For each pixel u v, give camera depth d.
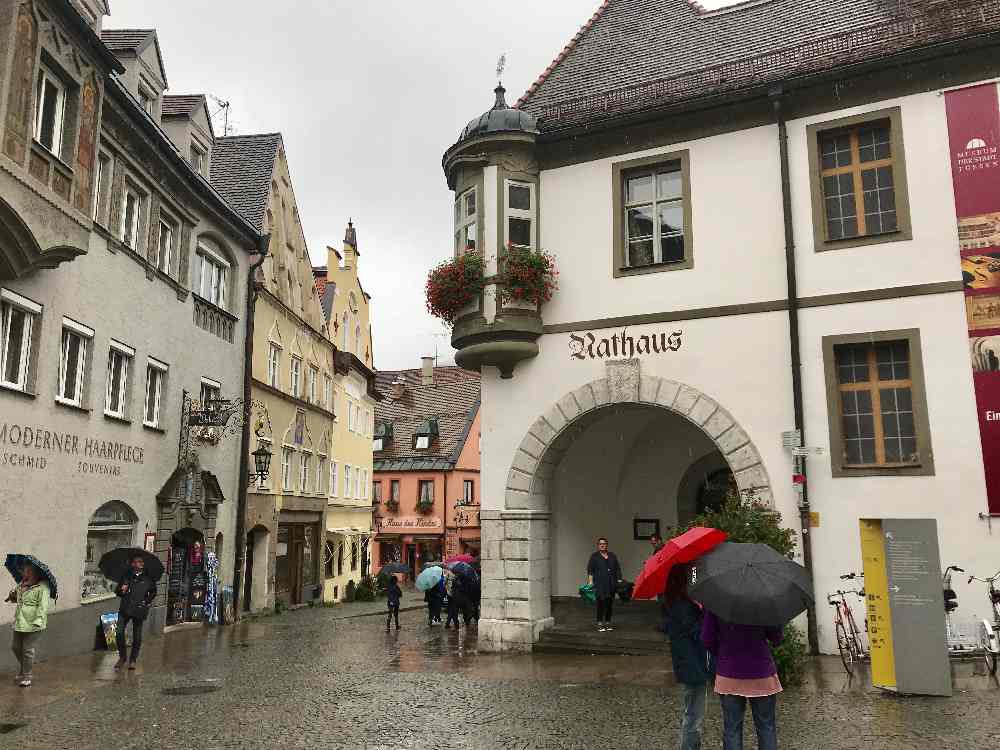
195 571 19.64
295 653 14.48
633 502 17.86
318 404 29.19
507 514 14.38
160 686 10.99
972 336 11.73
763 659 6.02
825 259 12.72
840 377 12.58
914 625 9.30
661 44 16.09
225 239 21.22
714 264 13.48
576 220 14.62
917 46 12.35
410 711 9.20
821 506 12.23
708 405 13.14
